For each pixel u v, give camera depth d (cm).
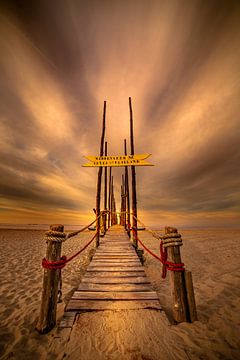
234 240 1656
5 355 200
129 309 246
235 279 552
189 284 248
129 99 859
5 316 313
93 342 191
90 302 261
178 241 251
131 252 549
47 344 203
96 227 683
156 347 187
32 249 1127
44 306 225
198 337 211
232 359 185
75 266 705
